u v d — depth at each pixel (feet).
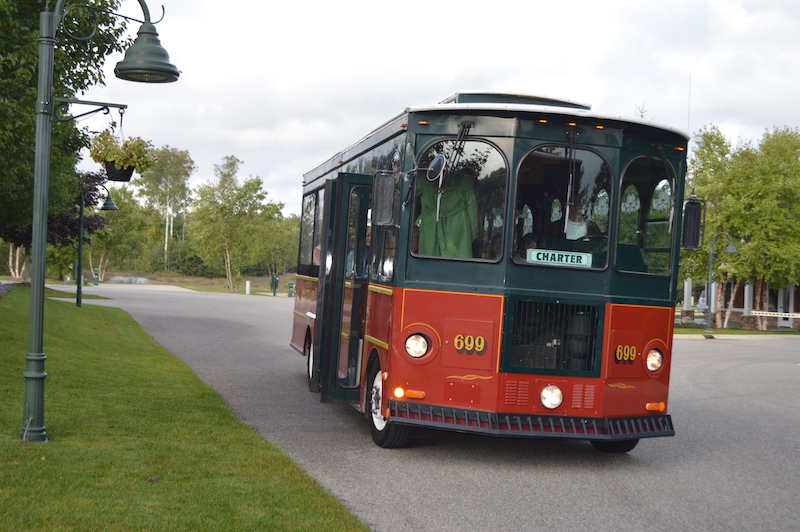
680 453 29.55
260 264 312.09
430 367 25.18
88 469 20.59
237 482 20.61
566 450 28.96
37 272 23.45
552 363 24.98
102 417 27.86
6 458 20.94
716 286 172.14
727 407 42.47
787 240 134.10
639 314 25.94
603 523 19.76
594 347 25.21
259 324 83.51
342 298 29.96
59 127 38.34
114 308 92.99
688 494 23.24
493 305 24.84
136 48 23.80
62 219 103.04
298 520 17.79
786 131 143.13
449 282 25.25
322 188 40.68
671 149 26.76
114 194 210.18
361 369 29.99
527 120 25.31
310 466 24.04
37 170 23.24
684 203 27.12
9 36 36.37
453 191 25.52
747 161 138.92
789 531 19.92
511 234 24.99
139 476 20.35
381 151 29.48
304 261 45.21
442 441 29.09
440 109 25.59
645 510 21.18
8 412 26.45
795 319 151.02
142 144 28.71
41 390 23.61
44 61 23.17
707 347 91.61
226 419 29.73
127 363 43.57
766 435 34.22
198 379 39.88
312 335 41.06
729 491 23.86
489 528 18.83
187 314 92.58
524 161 25.22
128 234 213.05
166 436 25.71
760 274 135.13
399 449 27.30
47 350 42.52
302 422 31.37
